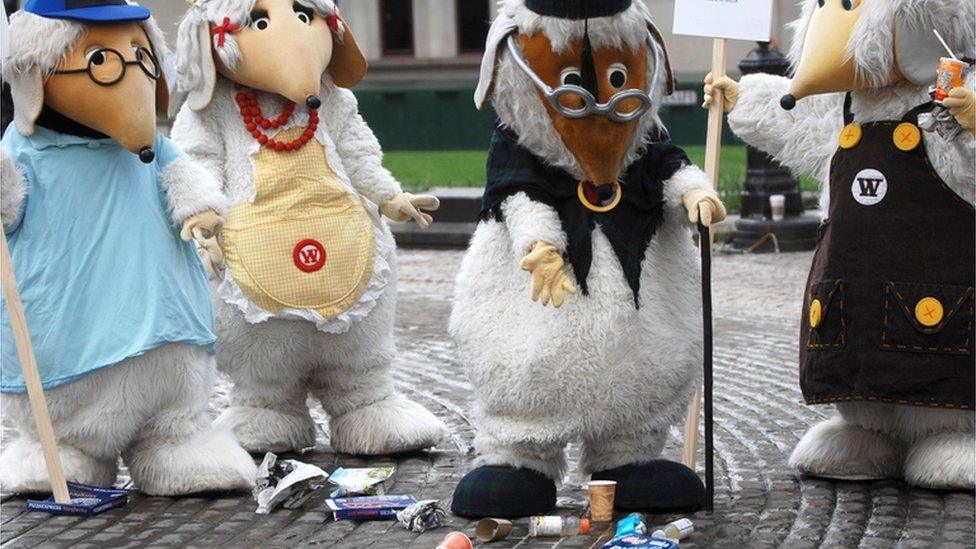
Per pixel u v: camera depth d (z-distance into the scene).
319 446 9.45
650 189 7.50
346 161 8.98
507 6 7.43
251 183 8.63
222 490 8.18
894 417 8.05
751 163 19.92
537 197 7.32
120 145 7.98
